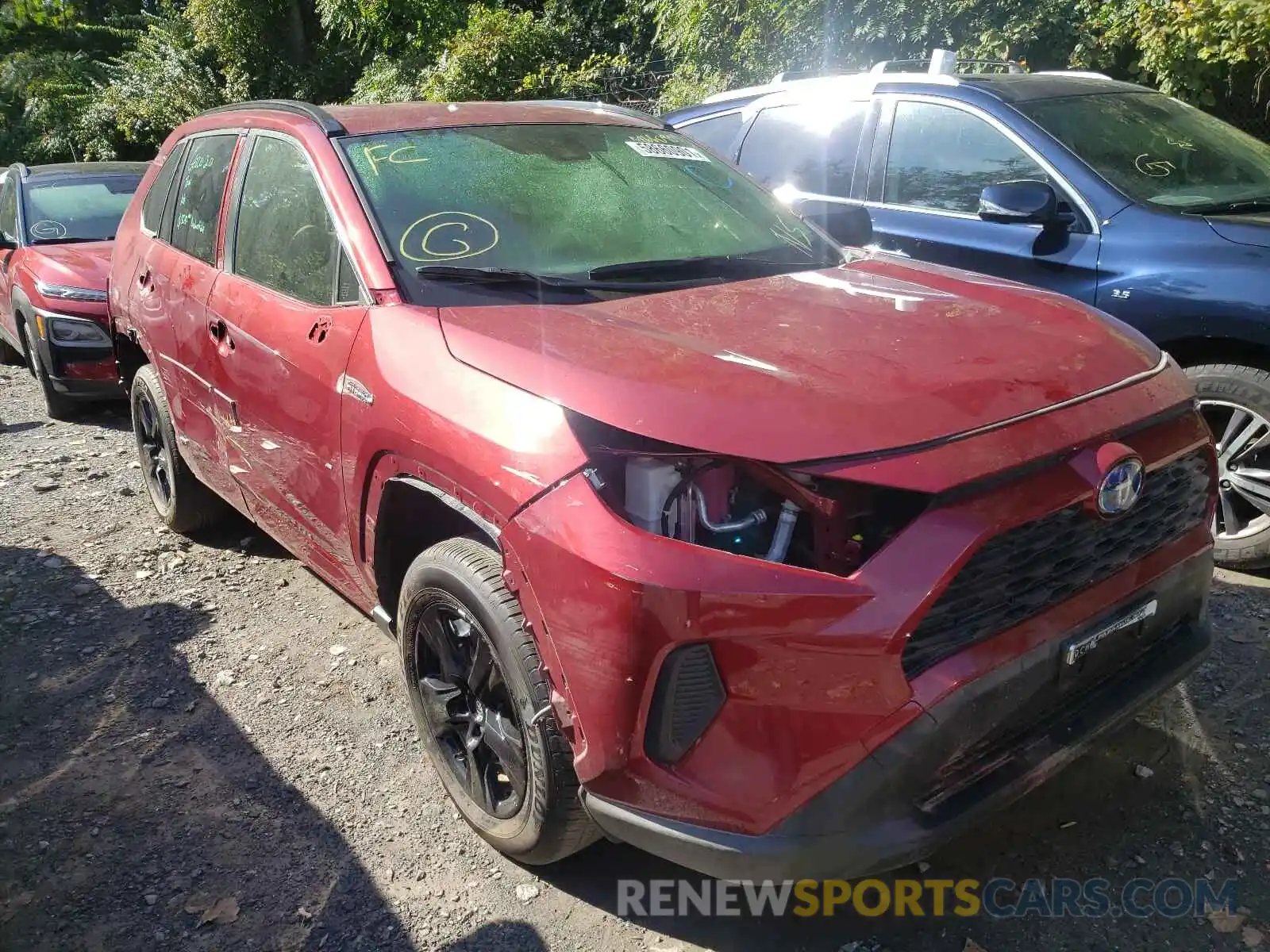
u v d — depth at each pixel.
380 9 18.48
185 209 4.36
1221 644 3.54
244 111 4.12
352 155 3.31
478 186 3.31
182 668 3.83
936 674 2.06
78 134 25.30
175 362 4.21
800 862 2.04
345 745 3.31
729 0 11.58
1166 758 3.00
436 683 2.84
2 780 3.23
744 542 2.11
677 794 2.08
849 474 2.04
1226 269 3.77
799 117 5.65
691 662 2.03
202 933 2.57
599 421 2.20
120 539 5.07
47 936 2.58
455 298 2.88
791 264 3.38
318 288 3.20
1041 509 2.13
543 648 2.25
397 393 2.65
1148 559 2.48
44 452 6.64
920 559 2.01
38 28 30.42
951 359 2.42
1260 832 2.69
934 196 4.88
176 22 23.78
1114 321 2.89
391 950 2.49
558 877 2.71
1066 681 2.30
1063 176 4.38
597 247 3.22
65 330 6.85
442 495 2.54
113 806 3.07
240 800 3.07
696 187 3.68
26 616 4.30
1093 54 8.54
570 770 2.35
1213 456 2.69
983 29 9.36
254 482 3.71
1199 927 2.42
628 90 14.52
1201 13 7.30
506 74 15.67
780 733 2.02
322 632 4.05
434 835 2.88
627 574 2.03
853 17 10.39
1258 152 4.77
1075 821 2.78
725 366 2.33
